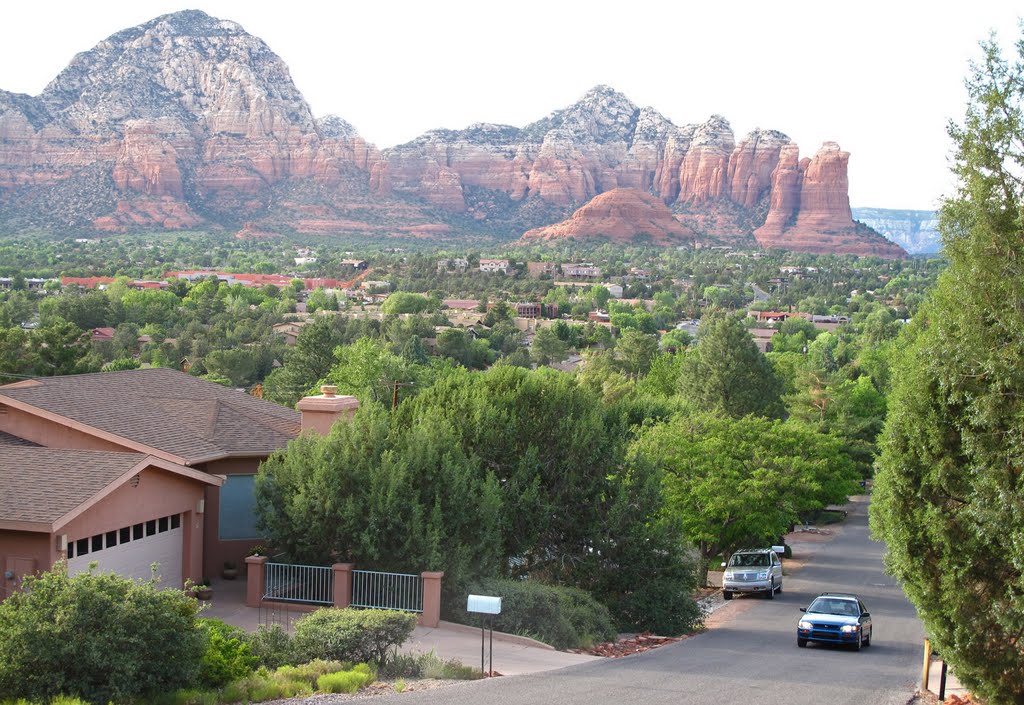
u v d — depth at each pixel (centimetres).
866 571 4703
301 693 1647
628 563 2883
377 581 2359
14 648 1492
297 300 18938
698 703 1650
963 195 1616
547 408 2984
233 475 2836
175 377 3381
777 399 6825
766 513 4066
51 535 2061
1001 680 1619
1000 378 1508
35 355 5572
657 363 8181
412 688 1727
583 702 1605
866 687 1978
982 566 1598
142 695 1555
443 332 12244
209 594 2531
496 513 2580
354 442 2534
